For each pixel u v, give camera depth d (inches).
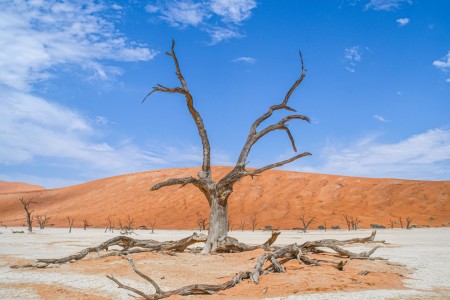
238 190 4793.3
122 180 5871.1
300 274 521.7
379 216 3954.2
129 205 4928.6
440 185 4407.0
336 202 4379.9
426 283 496.4
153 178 5654.5
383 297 407.8
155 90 853.8
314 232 2859.3
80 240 1688.0
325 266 589.9
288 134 958.4
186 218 4247.0
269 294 427.8
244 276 496.7
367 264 660.1
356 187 4635.8
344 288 450.9
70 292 456.4
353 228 3378.4
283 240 1702.8
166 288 473.7
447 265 689.0
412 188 4448.8
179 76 884.6
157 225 4067.4
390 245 1273.4
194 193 4933.6
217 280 517.3
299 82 964.6
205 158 893.8
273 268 553.0
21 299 422.6
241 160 887.1
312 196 4549.7
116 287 482.6
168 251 821.9
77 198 5634.8
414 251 1010.7
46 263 676.1
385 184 4635.8
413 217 3846.0
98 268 634.8
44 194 5969.5
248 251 817.5
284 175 5083.7
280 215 4097.0
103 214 4800.7
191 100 890.7
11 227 4301.2
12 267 660.7
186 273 574.6
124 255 768.3
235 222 3951.8
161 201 4872.0
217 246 830.5
